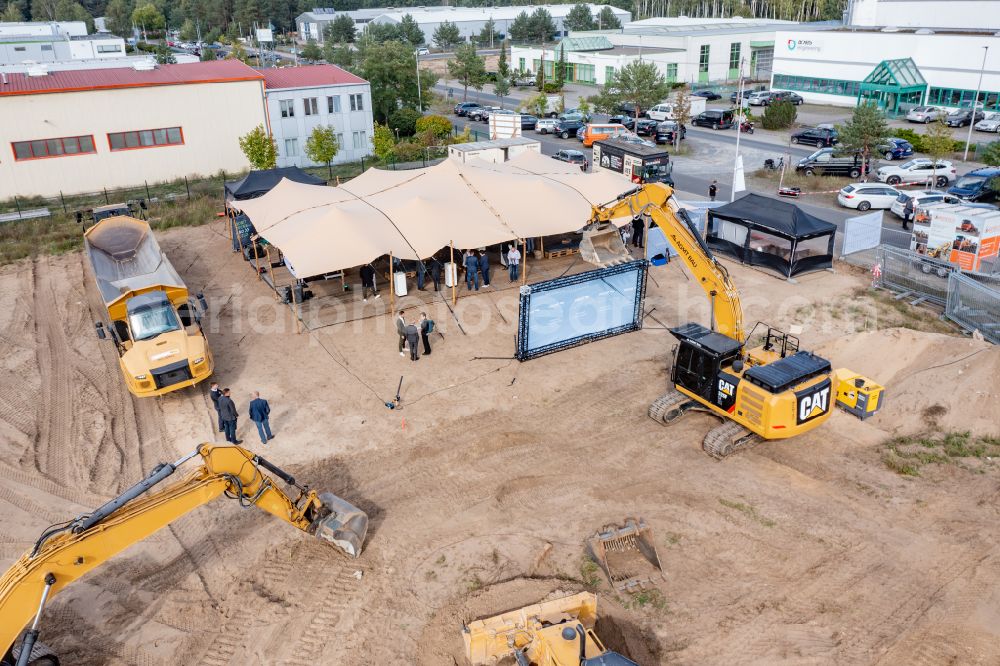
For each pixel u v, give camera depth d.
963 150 44.47
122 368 18.12
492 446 15.50
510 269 24.17
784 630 10.89
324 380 18.31
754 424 14.45
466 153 34.47
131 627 11.19
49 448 15.91
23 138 36.09
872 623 10.98
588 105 58.19
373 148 46.59
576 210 24.66
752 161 42.31
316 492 12.94
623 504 13.67
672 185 36.03
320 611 11.40
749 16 125.12
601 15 119.38
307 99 43.19
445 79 84.75
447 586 11.79
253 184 28.48
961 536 12.69
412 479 14.48
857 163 38.75
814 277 24.89
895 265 23.52
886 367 18.48
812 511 13.40
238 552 12.65
